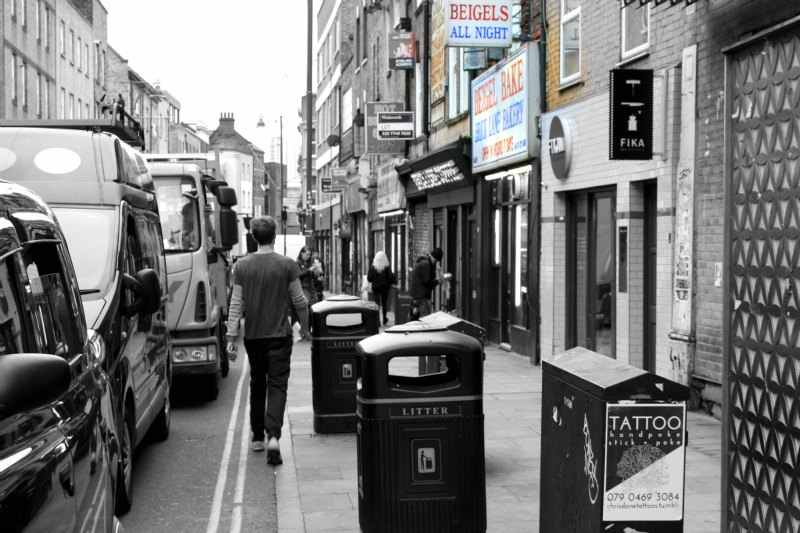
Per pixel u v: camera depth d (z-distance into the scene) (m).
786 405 4.62
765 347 4.83
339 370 9.77
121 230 7.53
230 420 11.35
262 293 8.55
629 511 4.12
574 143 13.83
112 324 6.70
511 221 17.62
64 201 7.62
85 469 3.40
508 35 16.28
